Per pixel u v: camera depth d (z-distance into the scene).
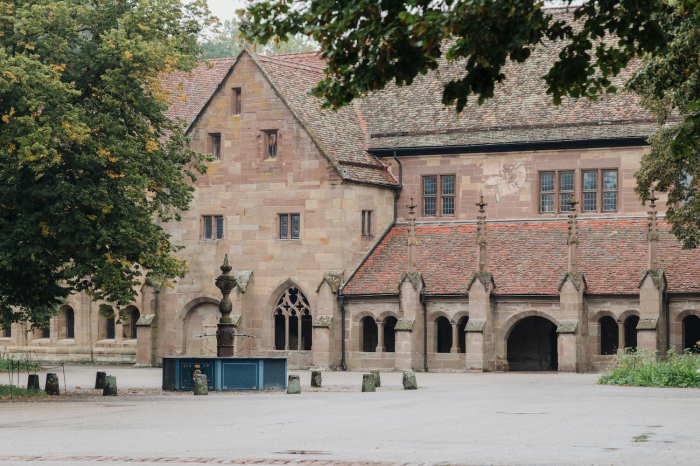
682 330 46.91
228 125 56.69
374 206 55.84
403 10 13.66
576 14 13.60
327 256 53.94
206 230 57.31
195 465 16.73
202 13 40.75
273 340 55.25
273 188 55.44
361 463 16.67
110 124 35.59
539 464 16.25
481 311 49.53
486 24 12.84
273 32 14.43
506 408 27.03
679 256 48.75
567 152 53.88
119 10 37.41
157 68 36.06
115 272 34.75
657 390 33.47
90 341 61.75
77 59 36.72
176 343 57.28
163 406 29.38
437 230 55.69
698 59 18.52
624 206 52.59
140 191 36.53
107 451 18.70
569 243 48.53
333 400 31.06
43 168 33.41
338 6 14.10
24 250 33.41
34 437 21.33
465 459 17.00
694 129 14.43
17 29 34.66
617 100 53.59
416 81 59.91
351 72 13.96
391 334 53.94
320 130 55.31
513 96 56.47
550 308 49.03
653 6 13.17
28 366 53.53
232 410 27.59
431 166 56.78
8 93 33.50
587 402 28.11
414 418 24.53
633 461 16.45
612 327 50.62
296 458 17.41
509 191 55.06
